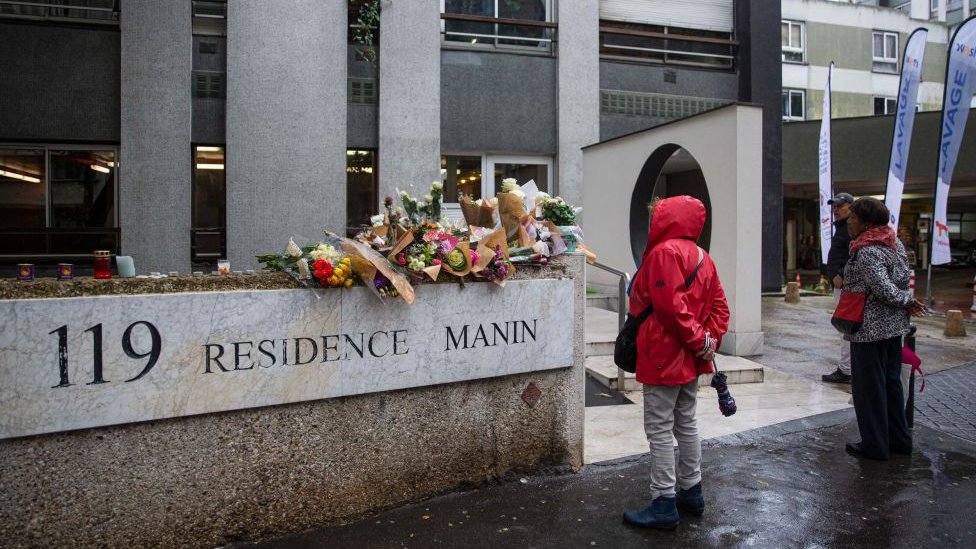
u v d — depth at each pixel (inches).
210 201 439.2
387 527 144.9
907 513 155.9
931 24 1241.4
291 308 137.3
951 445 205.8
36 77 410.3
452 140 490.9
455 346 157.4
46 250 420.5
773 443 205.2
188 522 131.3
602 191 455.5
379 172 465.1
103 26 418.6
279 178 436.8
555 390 174.6
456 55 490.6
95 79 418.6
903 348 199.0
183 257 425.7
